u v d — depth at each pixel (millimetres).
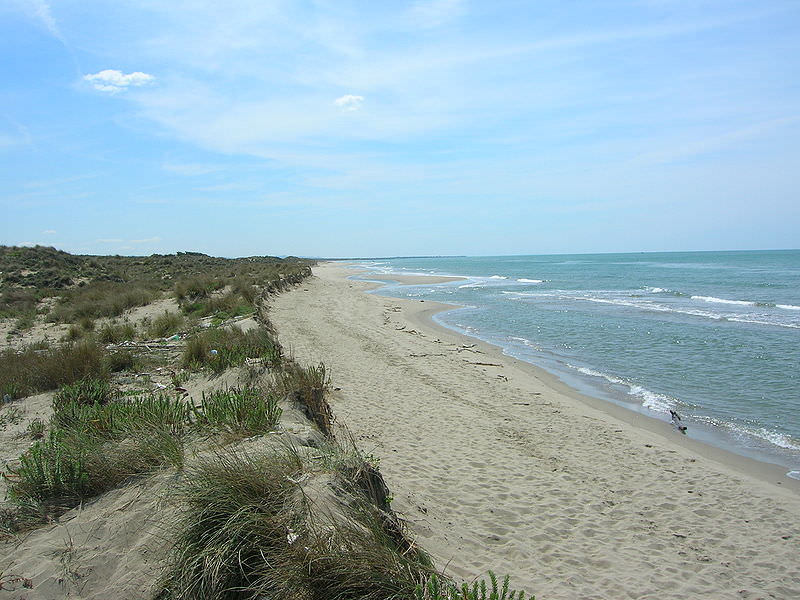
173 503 3818
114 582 3248
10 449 6094
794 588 4559
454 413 9281
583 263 101438
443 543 4758
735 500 6320
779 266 70562
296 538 3225
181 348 12508
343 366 12445
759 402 10594
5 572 3309
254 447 4789
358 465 4445
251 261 65875
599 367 13750
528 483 6504
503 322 21516
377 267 94562
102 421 5863
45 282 26047
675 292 34031
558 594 4215
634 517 5801
